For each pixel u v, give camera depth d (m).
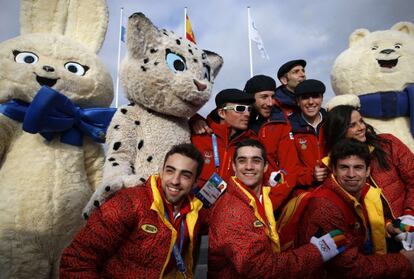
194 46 3.41
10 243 3.04
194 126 3.46
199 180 3.17
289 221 2.65
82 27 4.11
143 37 3.08
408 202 2.94
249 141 2.53
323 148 3.26
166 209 2.28
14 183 3.20
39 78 3.42
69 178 3.39
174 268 2.25
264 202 2.49
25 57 3.49
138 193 2.26
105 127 3.59
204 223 2.55
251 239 2.17
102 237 2.11
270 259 2.13
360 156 2.44
